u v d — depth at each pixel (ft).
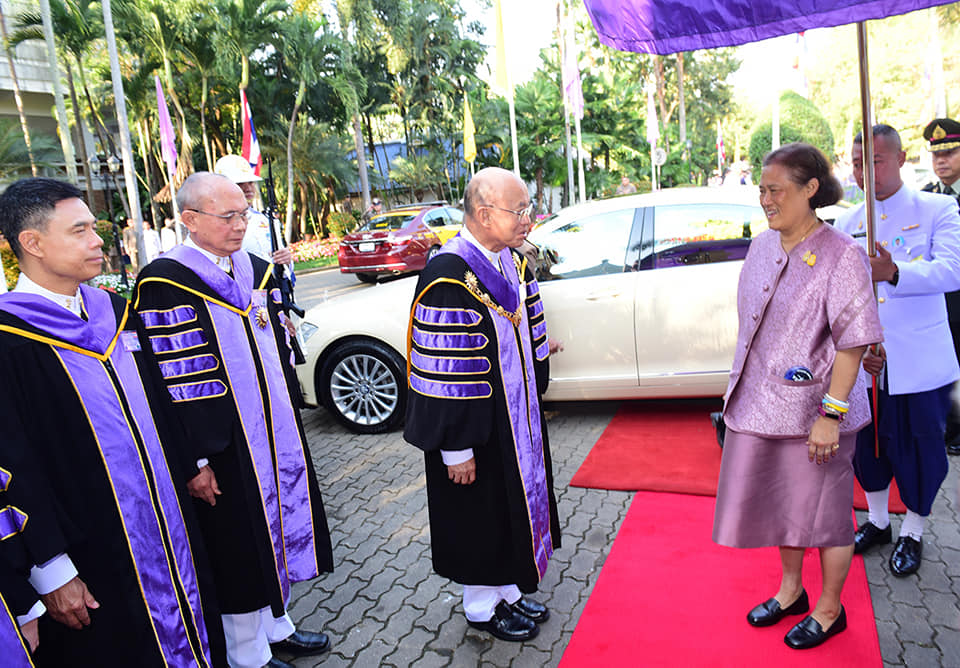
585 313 14.03
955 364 8.68
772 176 6.69
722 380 13.65
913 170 30.01
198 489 7.17
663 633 8.02
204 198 7.25
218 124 81.76
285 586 7.85
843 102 63.62
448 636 8.46
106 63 68.59
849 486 7.13
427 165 92.43
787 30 7.36
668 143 114.21
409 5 88.84
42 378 5.64
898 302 8.49
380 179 95.04
